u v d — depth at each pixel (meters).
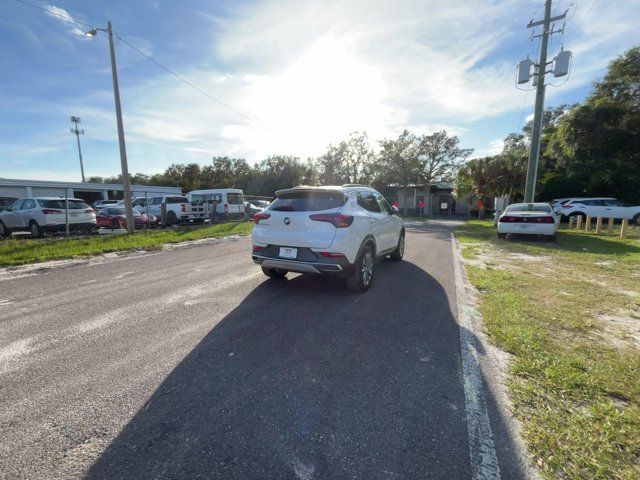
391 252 6.70
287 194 4.99
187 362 2.83
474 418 2.10
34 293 4.91
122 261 7.43
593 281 5.48
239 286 5.26
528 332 3.37
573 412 2.15
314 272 4.49
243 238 11.89
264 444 1.88
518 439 1.92
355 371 2.68
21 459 1.76
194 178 59.62
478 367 2.74
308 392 2.39
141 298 4.64
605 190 20.30
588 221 13.41
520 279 5.59
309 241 4.36
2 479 1.62
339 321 3.77
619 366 2.70
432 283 5.45
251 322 3.74
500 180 23.00
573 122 18.66
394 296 4.72
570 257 7.73
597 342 3.16
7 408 2.19
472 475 1.66
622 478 1.64
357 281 4.70
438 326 3.62
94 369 2.71
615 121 17.81
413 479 1.65
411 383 2.50
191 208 17.45
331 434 1.96
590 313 3.95
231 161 61.88
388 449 1.85
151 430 1.99
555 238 10.61
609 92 18.86
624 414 2.11
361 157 37.66
